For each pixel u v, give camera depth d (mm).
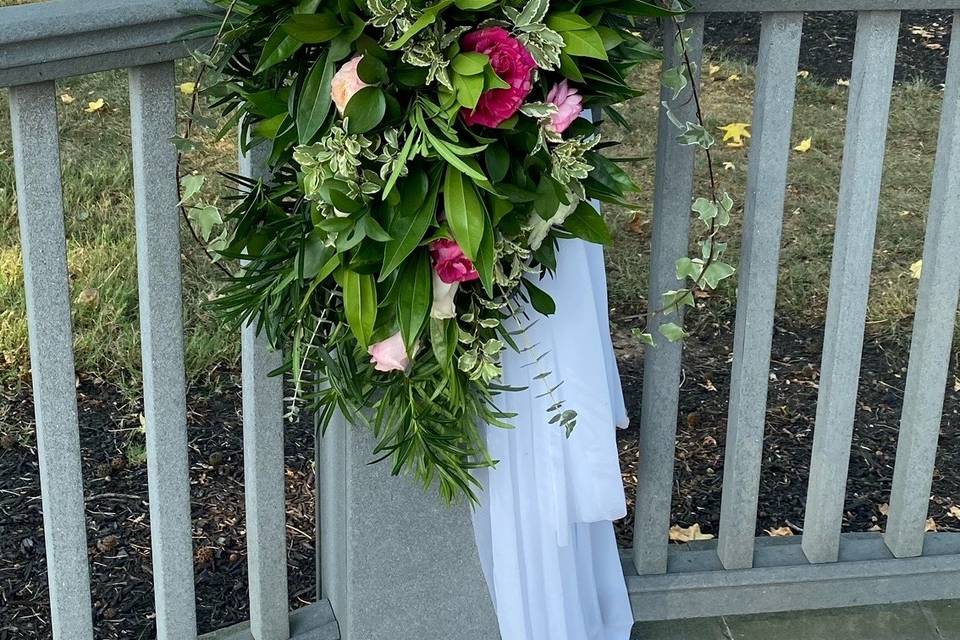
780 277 3928
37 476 2902
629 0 1591
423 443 1817
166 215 1774
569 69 1545
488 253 1542
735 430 2287
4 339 3279
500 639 2223
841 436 2326
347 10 1448
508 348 1882
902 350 3604
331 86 1489
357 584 2090
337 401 1851
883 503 2938
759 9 1934
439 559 2111
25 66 1534
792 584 2428
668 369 2199
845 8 1972
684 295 1890
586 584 2193
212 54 1560
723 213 1819
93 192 4027
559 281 1867
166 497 1955
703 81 5395
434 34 1453
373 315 1618
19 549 2672
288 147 1604
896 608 2475
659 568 2391
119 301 3463
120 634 2441
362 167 1548
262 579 2115
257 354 1942
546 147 1560
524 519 2004
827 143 4867
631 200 4309
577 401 1934
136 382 3223
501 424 1844
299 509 2857
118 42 1592
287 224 1670
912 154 4820
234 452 3008
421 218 1531
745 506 2357
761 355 2221
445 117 1466
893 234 4207
